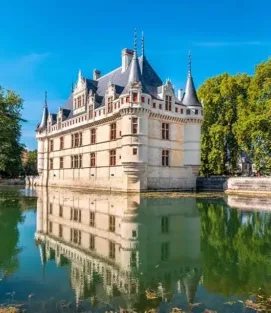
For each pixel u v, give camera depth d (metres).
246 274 9.80
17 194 38.59
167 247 12.83
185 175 48.22
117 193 40.25
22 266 10.34
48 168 65.88
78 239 14.03
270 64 44.47
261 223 18.23
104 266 10.43
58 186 60.66
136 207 25.00
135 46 43.19
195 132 48.66
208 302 7.73
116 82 51.31
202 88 57.56
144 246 12.97
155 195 37.22
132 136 41.34
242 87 52.56
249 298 8.00
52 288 8.49
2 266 10.30
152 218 19.64
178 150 47.66
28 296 7.95
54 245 12.98
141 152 41.53
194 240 14.12
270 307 7.46
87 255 11.68
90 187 51.38
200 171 56.72
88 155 52.34
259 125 43.06
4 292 8.21
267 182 40.50
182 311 7.20
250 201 31.59
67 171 58.75
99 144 49.59
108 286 8.68
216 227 17.03
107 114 47.28
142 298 7.93
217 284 8.95
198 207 25.42
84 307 7.34
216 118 55.72
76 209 23.69
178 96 55.72
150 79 48.22
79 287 8.59
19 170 36.34
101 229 16.20
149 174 43.78
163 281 9.16
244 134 45.75
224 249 12.65
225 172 56.34
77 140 56.00
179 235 15.05
